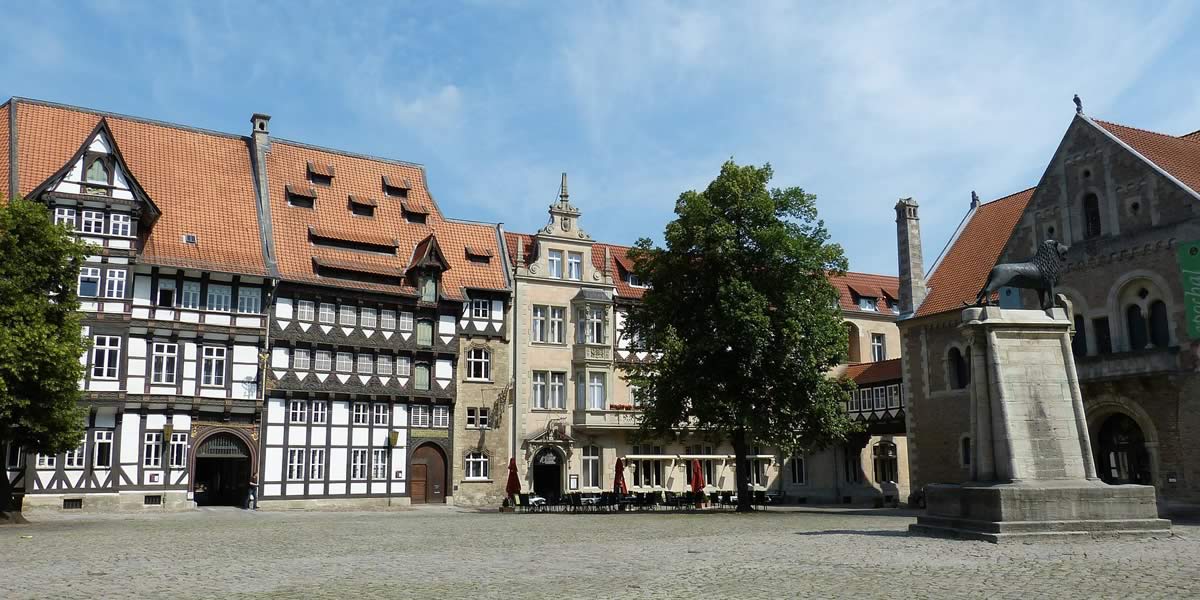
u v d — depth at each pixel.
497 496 49.00
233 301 43.12
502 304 50.84
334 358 45.56
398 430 46.69
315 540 22.52
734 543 20.00
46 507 38.12
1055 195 37.16
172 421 41.03
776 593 12.11
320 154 51.00
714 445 54.97
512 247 54.16
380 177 52.22
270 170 48.38
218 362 42.50
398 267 48.47
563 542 21.30
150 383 40.62
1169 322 32.38
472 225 53.06
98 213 40.44
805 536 21.61
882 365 52.09
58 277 30.56
